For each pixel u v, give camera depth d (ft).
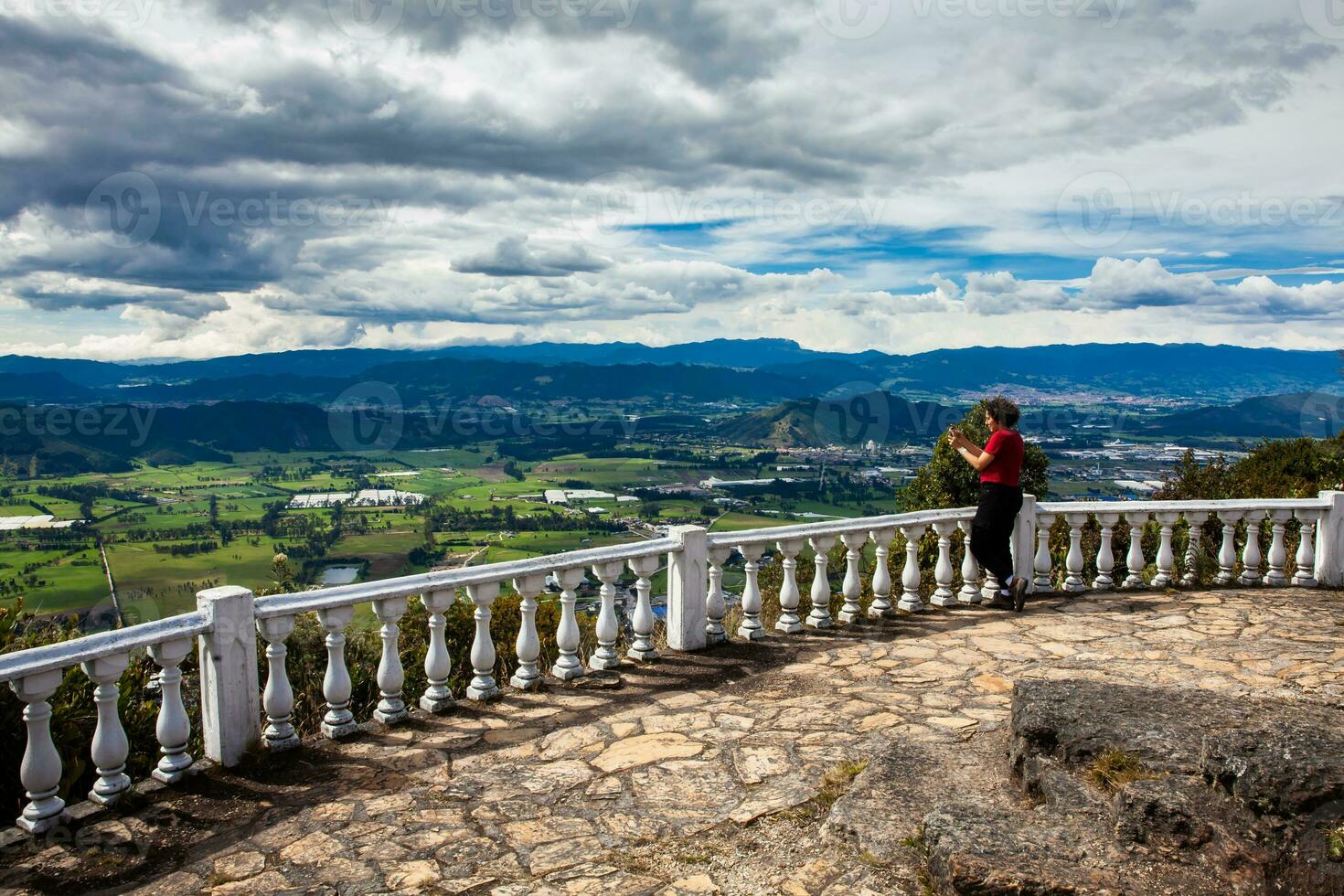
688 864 12.04
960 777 14.02
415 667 27.89
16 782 15.94
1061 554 41.70
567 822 13.53
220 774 15.69
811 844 12.39
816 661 22.58
